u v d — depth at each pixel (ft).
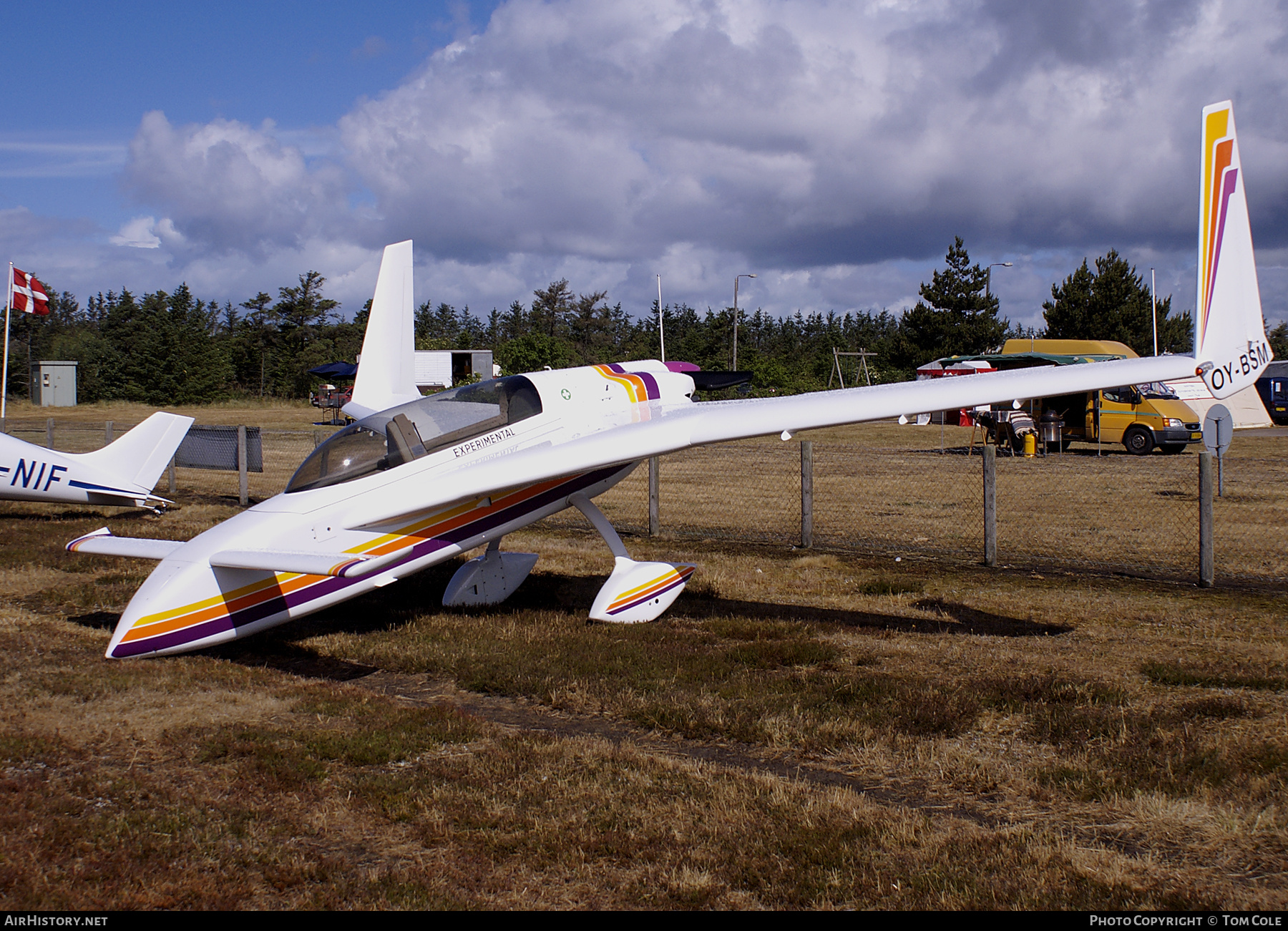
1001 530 37.55
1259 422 90.48
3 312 226.58
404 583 29.22
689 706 16.72
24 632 21.58
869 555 33.30
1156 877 10.77
